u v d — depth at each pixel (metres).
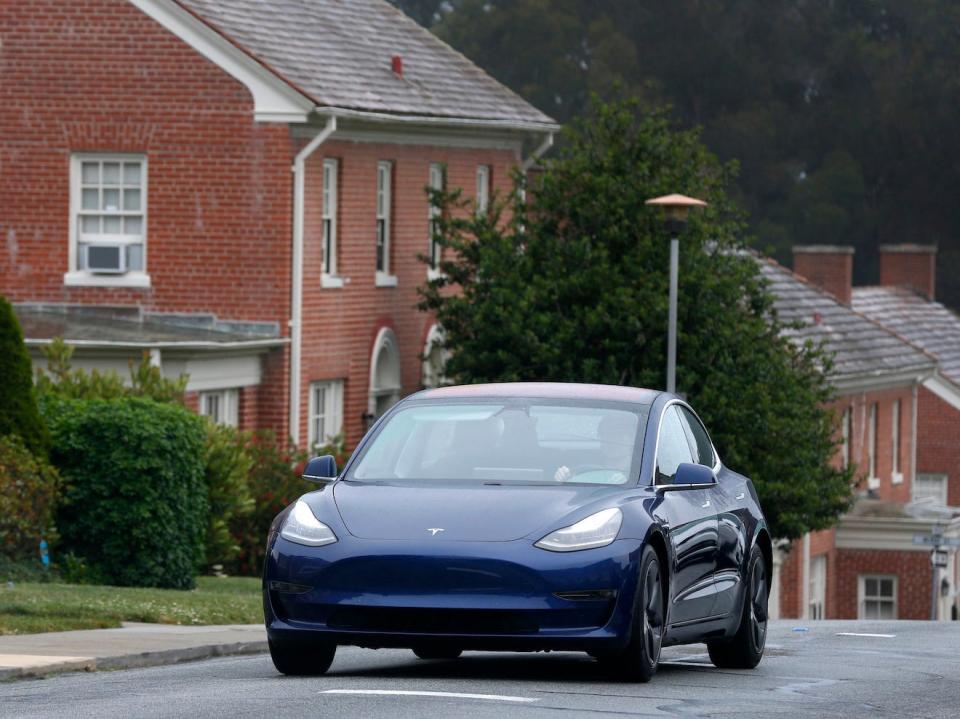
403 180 122.69
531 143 139.75
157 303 111.19
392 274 122.56
